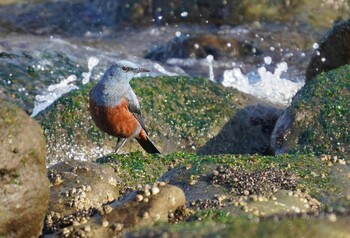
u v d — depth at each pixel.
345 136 12.99
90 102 13.41
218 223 7.57
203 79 15.99
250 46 22.31
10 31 24.27
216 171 10.20
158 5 25.08
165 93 15.35
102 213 8.41
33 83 17.97
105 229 8.23
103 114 13.27
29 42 21.55
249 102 15.91
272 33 23.39
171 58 21.69
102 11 25.67
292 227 6.80
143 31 24.62
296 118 13.49
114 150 14.22
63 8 26.06
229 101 15.68
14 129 7.44
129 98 13.28
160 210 8.25
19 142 7.44
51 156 14.00
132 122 13.39
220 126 15.15
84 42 23.44
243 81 19.58
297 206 8.98
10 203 7.46
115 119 13.25
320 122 13.30
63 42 22.06
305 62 21.98
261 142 15.43
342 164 10.70
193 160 11.14
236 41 22.33
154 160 11.62
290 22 24.09
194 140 14.85
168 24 24.92
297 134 13.30
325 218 6.96
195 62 21.41
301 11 24.42
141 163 11.48
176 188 8.41
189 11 24.77
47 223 8.73
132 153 11.85
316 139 13.09
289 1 24.55
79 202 9.11
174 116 15.02
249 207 8.70
